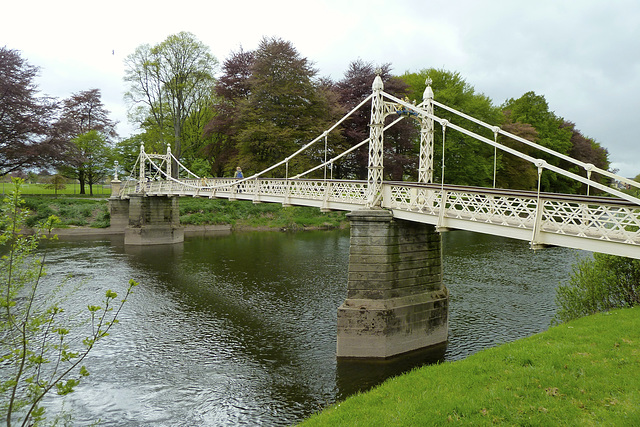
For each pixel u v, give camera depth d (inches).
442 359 556.7
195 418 433.7
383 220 567.5
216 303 814.5
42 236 242.2
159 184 1536.7
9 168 1759.4
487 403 289.1
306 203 779.4
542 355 363.6
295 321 714.8
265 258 1234.0
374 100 613.9
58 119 1811.0
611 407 266.7
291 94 1574.8
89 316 733.3
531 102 2187.5
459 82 1712.6
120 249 1380.4
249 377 519.8
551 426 254.7
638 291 532.4
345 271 1066.7
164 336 652.7
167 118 2037.4
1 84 1617.9
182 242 1537.9
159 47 1882.4
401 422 281.3
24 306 732.7
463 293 835.4
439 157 1617.9
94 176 2288.4
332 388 488.7
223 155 1833.2
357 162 1704.0
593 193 2458.2
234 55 1863.9
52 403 458.0
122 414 440.1
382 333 556.4
